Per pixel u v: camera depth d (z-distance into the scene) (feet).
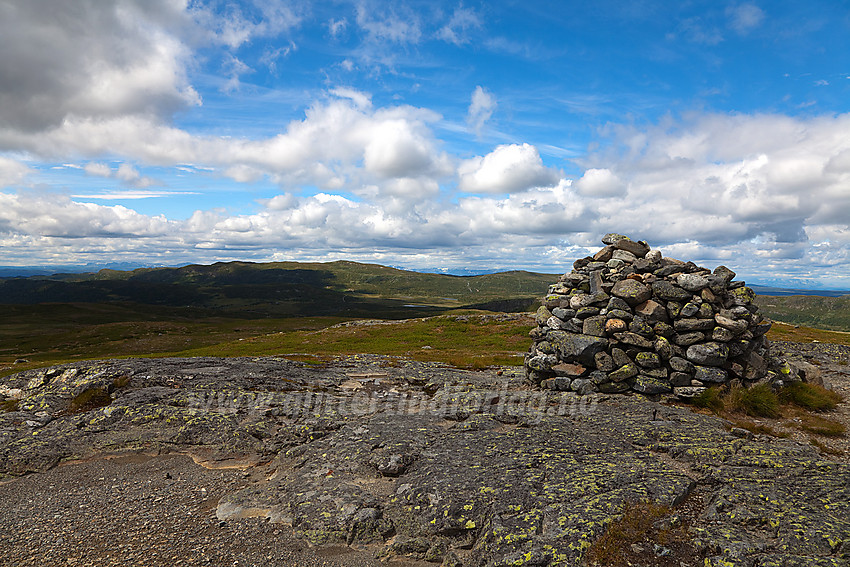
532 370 67.97
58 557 26.53
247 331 556.92
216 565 25.66
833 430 48.75
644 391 59.21
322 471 36.47
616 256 69.51
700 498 29.84
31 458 40.14
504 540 25.46
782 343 155.43
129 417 48.47
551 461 35.12
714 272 63.93
